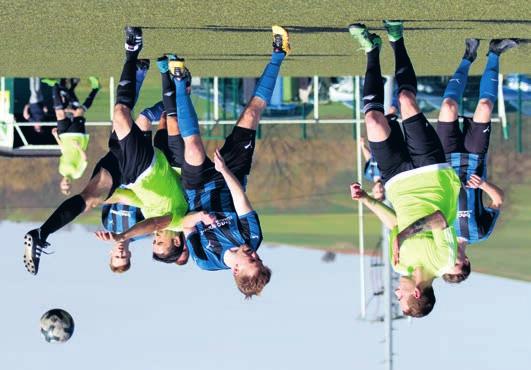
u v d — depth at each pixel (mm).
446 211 20641
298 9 22125
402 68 21359
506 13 22281
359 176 40219
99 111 60625
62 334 24016
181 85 21500
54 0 21641
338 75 38344
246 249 20484
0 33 26484
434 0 20891
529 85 56469
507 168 65812
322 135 69812
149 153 21609
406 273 20641
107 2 21781
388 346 42781
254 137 21859
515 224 67062
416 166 20922
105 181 23844
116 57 31672
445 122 23641
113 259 24828
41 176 71750
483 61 32031
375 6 21609
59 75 37906
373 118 20922
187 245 21672
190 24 24469
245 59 31641
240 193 20828
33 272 22062
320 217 70000
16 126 42469
